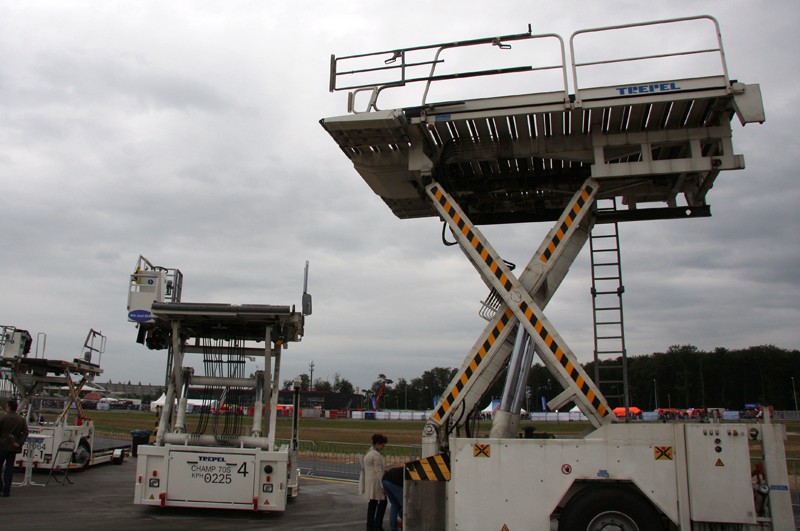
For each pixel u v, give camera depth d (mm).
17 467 14367
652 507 5977
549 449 6117
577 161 7781
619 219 8039
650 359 90000
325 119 7141
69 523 8531
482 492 6145
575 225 7219
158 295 14133
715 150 7398
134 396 134875
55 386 15312
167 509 9805
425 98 7398
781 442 5824
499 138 7738
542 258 7121
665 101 6699
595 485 6109
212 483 9016
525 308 6820
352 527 8859
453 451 6277
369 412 93375
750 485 5777
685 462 5922
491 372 7086
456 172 8547
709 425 5945
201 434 9500
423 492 6445
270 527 8625
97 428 32188
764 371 94062
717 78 6652
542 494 6047
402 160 7926
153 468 9047
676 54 6859
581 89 6879
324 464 20172
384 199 9109
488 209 9281
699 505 5809
